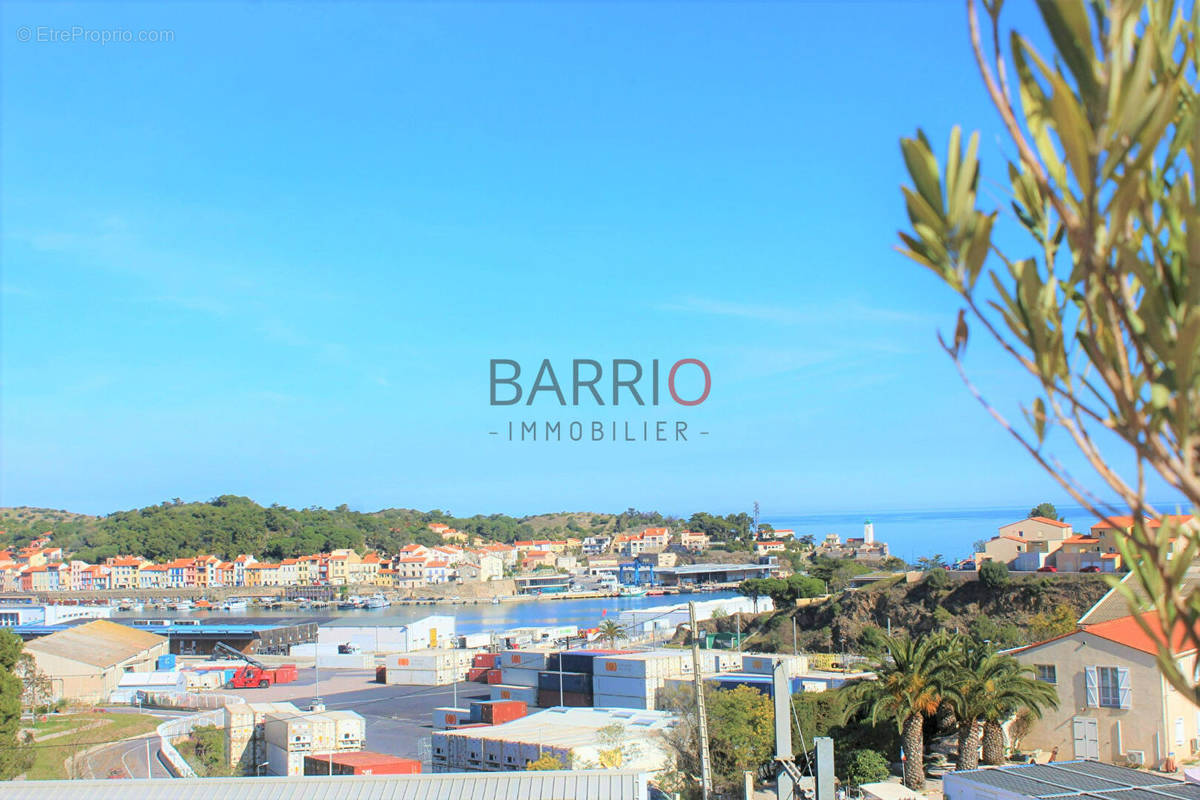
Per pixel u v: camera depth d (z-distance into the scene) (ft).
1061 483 14.51
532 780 118.42
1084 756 145.89
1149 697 139.54
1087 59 12.48
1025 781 111.65
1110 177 12.84
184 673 351.25
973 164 14.07
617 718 192.95
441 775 120.98
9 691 194.90
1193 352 12.78
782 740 90.63
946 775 118.62
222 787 120.47
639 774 119.34
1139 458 13.74
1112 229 13.07
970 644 152.35
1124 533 15.99
